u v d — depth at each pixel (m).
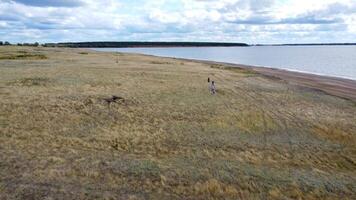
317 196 15.47
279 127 26.45
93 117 26.22
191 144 21.59
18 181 14.61
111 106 29.69
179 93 37.44
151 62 80.56
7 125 22.67
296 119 28.77
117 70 55.94
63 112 26.89
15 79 40.44
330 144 23.05
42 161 16.97
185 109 30.23
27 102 28.98
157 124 25.44
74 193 13.91
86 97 32.19
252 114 29.84
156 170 16.88
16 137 20.58
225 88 42.38
